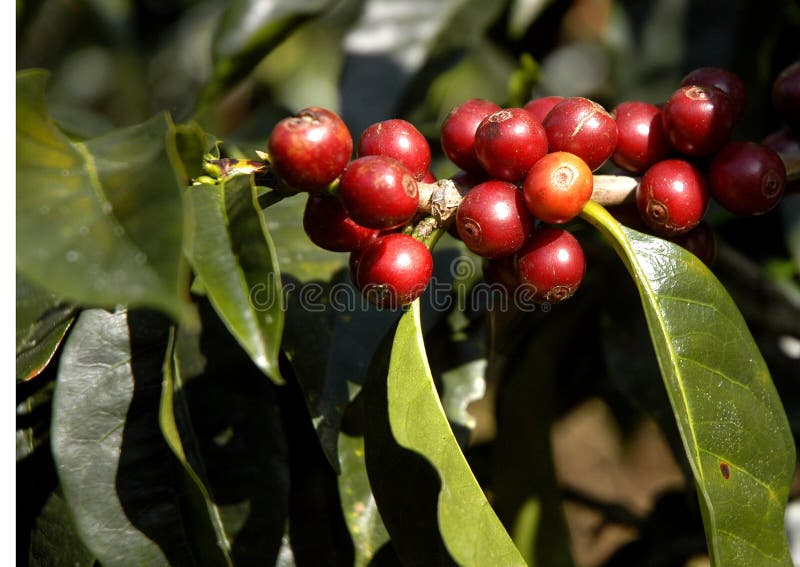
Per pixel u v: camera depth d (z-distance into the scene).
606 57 0.53
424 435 0.27
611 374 0.37
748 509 0.28
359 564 0.31
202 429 0.31
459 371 0.34
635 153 0.29
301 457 0.32
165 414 0.26
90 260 0.23
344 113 0.44
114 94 0.62
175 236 0.23
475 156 0.29
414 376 0.28
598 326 0.41
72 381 0.29
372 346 0.31
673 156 0.29
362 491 0.31
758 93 0.43
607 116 0.28
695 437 0.28
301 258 0.32
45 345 0.29
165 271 0.23
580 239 0.39
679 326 0.28
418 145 0.28
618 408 0.44
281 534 0.31
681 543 0.43
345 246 0.28
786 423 0.28
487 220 0.27
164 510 0.29
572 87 0.56
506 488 0.40
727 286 0.41
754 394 0.28
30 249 0.23
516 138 0.27
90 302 0.23
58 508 0.30
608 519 0.47
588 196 0.27
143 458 0.29
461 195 0.29
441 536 0.27
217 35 0.39
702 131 0.28
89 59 0.62
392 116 0.44
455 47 0.45
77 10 0.60
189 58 0.63
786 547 0.28
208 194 0.26
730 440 0.28
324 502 0.31
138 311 0.30
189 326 0.31
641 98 0.46
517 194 0.28
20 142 0.25
